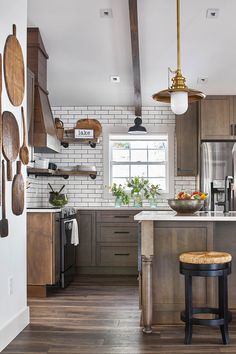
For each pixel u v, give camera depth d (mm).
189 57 5688
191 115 7027
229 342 3379
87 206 7289
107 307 4492
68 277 5781
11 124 3551
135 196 7148
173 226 3850
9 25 3566
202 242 3832
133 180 7223
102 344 3330
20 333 3605
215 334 3588
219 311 3479
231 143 6746
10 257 3518
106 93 6836
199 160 6844
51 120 5641
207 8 4730
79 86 6570
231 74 6172
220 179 6695
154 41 5324
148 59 5723
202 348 3248
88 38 5258
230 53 5617
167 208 7035
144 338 3480
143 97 6957
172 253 3854
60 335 3553
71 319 4031
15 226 3658
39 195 7047
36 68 5152
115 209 6660
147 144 7469
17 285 3688
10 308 3496
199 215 3916
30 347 3266
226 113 6844
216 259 3328
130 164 7508
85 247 6660
